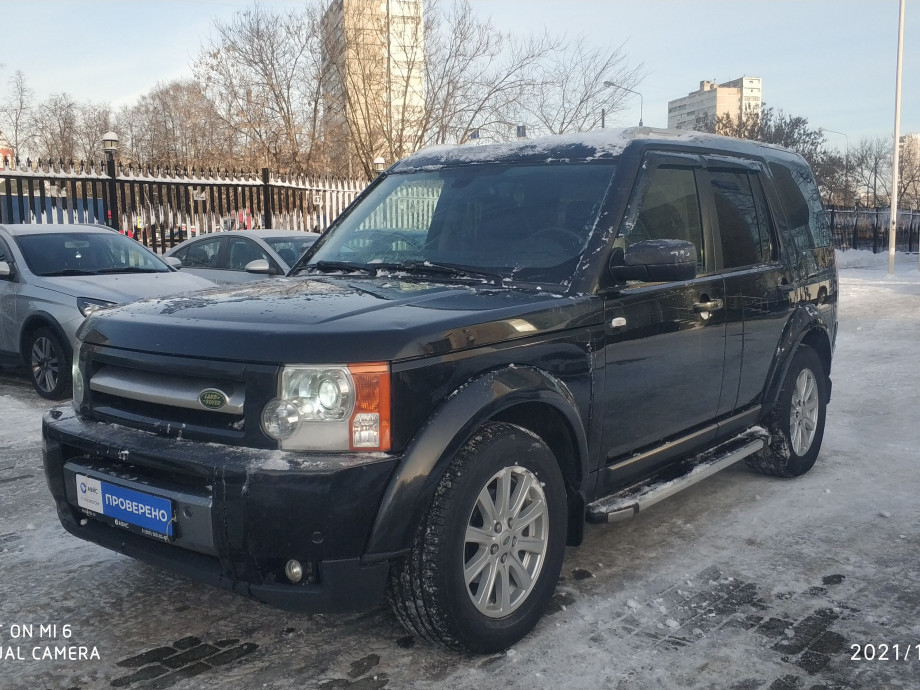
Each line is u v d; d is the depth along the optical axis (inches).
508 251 145.4
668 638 123.8
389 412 105.5
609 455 140.6
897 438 240.8
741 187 183.9
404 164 179.9
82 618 131.3
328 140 994.7
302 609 104.7
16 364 313.3
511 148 167.2
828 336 211.9
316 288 135.9
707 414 166.1
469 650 116.1
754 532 167.9
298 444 105.1
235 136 1029.8
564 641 123.0
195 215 588.4
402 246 158.2
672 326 150.0
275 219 641.0
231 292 136.9
